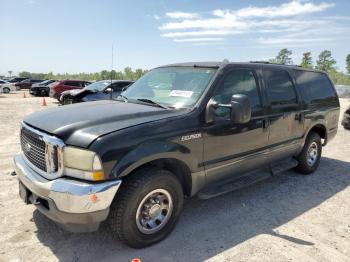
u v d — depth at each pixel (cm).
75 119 330
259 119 454
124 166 302
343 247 358
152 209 340
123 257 326
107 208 298
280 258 333
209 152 386
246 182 450
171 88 422
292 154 554
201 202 465
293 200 486
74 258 321
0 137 880
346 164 694
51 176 311
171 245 350
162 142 332
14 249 333
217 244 355
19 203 438
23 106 1884
